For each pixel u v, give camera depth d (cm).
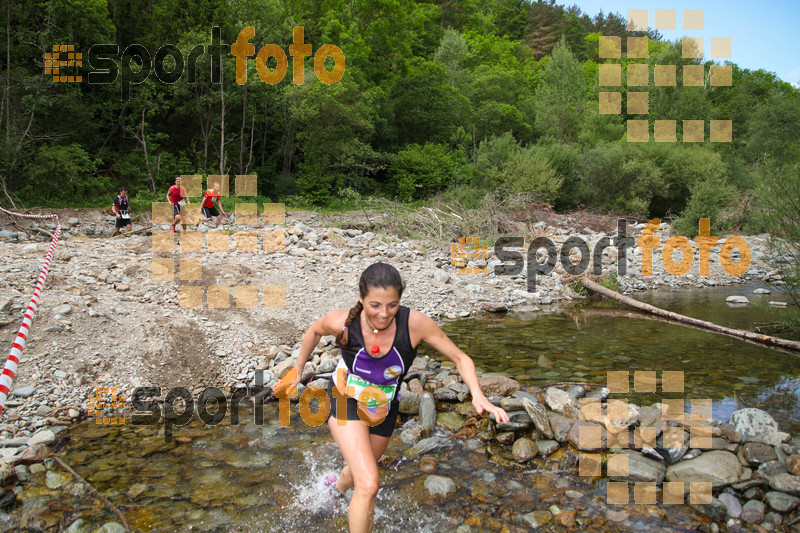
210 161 2530
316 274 888
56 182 1780
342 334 251
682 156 2298
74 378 481
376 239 1336
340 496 318
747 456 344
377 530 285
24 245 912
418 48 4366
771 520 293
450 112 3297
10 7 1756
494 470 354
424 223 1516
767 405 452
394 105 3139
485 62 4778
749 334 696
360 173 2889
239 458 367
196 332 596
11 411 429
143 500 312
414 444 394
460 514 301
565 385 499
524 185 2127
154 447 384
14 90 1764
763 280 1227
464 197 1983
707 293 1076
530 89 4597
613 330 743
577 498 317
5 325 517
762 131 2702
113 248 965
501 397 473
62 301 586
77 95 2053
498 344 663
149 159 2278
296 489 326
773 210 753
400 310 253
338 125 2483
